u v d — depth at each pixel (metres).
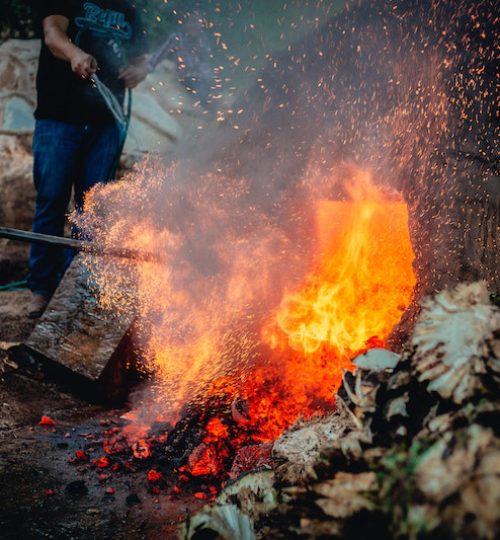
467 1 2.92
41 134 4.07
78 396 3.41
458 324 1.58
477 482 1.17
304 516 1.45
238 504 1.80
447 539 1.13
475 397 1.42
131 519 2.28
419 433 1.41
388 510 1.29
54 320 3.40
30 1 6.93
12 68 6.43
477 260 2.61
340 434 1.88
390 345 2.63
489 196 2.69
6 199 5.57
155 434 2.96
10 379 3.35
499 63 2.87
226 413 2.84
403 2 3.09
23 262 5.46
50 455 2.71
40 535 2.11
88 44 4.13
